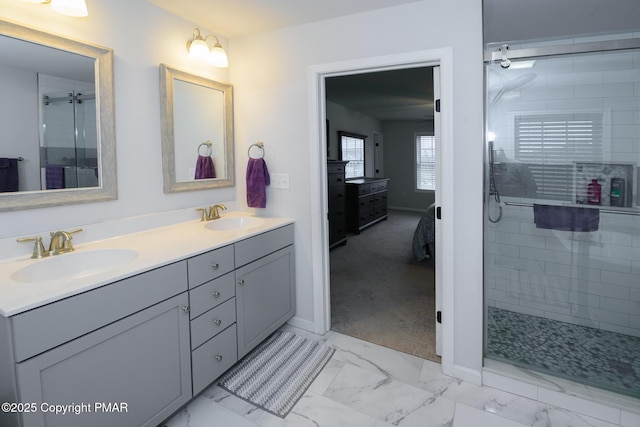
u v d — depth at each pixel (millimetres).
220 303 1846
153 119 2117
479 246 1912
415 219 7492
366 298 3195
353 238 5777
